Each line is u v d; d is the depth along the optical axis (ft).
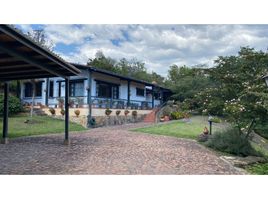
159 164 24.66
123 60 167.43
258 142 44.14
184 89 94.07
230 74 36.47
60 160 24.82
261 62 35.91
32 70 31.24
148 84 92.84
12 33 20.54
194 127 57.88
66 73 34.27
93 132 49.47
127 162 24.84
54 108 66.23
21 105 67.56
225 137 35.35
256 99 31.96
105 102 68.74
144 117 84.53
